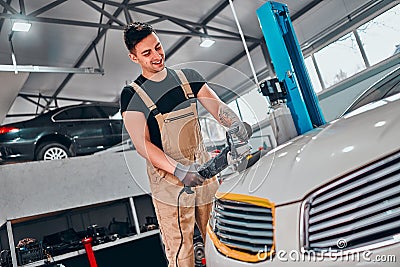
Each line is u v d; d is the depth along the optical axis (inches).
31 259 165.2
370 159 46.6
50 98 424.5
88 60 355.9
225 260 55.9
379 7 284.2
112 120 243.4
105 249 197.0
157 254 205.8
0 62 332.2
